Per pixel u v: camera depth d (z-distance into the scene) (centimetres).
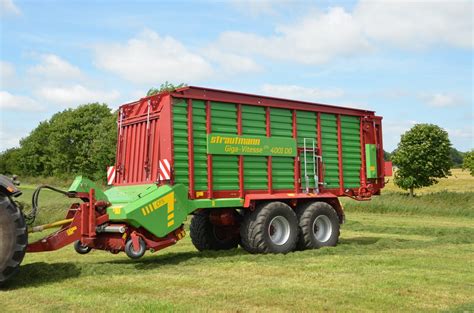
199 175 977
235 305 589
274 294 644
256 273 800
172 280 743
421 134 2922
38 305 597
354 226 1700
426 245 1154
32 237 1329
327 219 1149
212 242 1135
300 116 1155
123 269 827
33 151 8531
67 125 7288
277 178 1101
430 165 2886
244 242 1044
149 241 891
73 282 732
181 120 958
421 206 2389
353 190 1257
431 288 680
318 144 1187
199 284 712
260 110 1082
